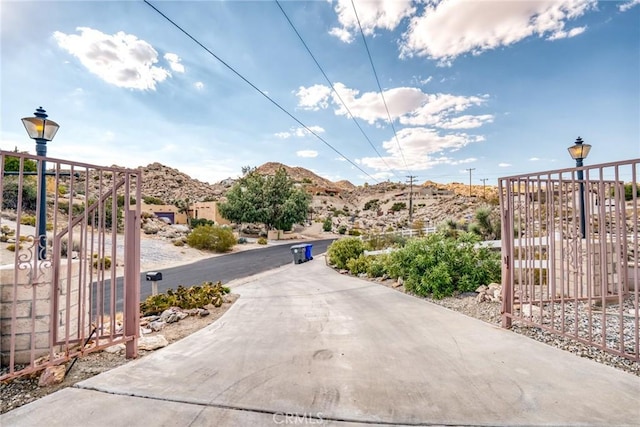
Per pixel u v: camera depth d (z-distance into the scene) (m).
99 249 3.07
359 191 127.12
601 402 2.22
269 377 2.72
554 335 3.75
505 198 4.19
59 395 2.38
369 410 2.16
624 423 1.96
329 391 2.45
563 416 2.05
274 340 3.80
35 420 2.04
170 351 3.40
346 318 4.85
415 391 2.43
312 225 43.28
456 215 48.12
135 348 3.19
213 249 22.00
